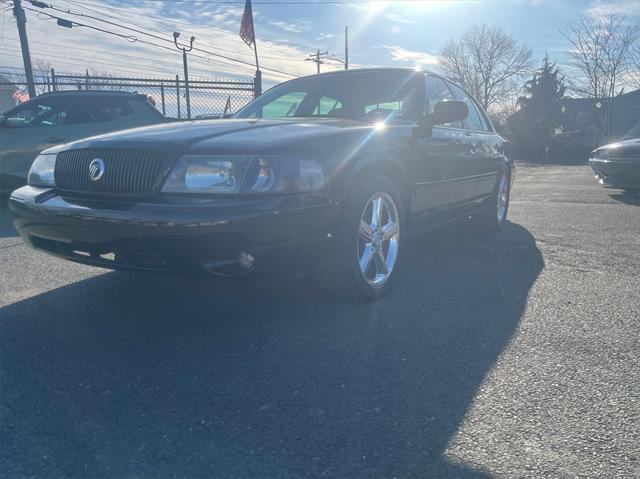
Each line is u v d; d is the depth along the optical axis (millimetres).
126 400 2523
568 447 2178
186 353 3010
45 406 2465
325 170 3240
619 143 9828
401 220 4074
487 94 55562
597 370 2836
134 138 3256
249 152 3020
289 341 3176
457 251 5426
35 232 3443
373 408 2467
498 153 6145
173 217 2871
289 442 2213
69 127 8258
